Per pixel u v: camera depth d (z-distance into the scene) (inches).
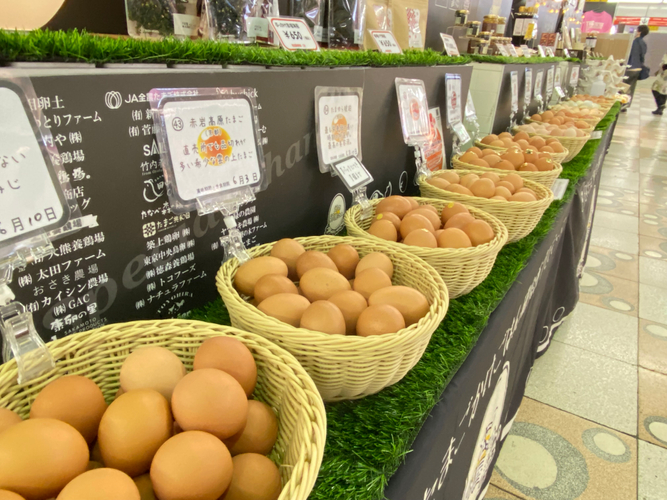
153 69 24.7
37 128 19.9
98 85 22.0
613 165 210.2
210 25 34.2
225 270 30.5
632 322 89.5
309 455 18.1
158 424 19.7
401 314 27.5
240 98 30.1
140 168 25.5
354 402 27.7
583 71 185.2
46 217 21.0
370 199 50.8
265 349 23.7
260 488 19.7
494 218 43.8
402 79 51.6
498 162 62.5
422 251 35.6
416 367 30.4
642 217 146.7
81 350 22.9
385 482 22.6
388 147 53.2
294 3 45.4
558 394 70.1
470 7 101.8
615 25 488.7
